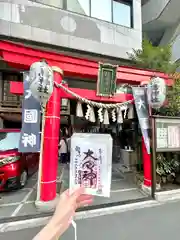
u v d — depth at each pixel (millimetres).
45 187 4102
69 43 8656
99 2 9500
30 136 4129
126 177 7105
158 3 12102
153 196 4691
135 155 8281
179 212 4016
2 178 4660
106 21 9492
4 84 10031
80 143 1104
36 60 4465
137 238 3074
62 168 8617
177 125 5211
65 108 9875
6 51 4207
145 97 5199
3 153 4914
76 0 9031
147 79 5660
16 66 4570
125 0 10148
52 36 8406
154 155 4809
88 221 3592
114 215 3846
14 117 10289
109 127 11234
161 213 3967
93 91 4820
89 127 11625
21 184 5336
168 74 5891
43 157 4156
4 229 3305
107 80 4812
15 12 7969
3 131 5977
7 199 4758
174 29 12922
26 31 8047
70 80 8820
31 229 3324
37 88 3605
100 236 3111
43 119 4109
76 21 8875
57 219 845
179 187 5398
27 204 4426
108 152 1065
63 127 11562
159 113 5867
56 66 4449
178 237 3119
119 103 4906
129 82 5645
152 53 6781
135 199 4570
